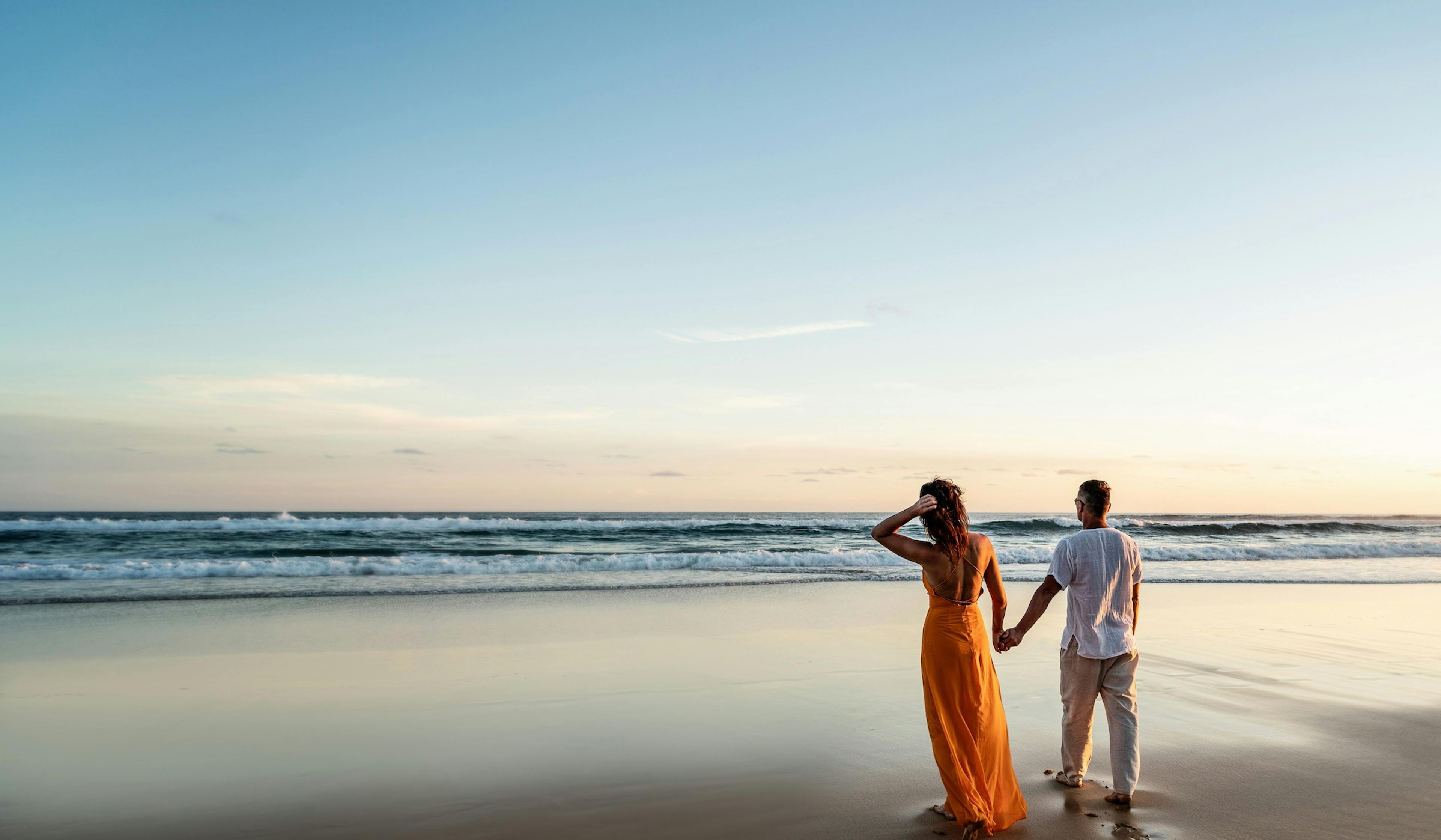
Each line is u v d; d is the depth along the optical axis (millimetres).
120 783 4625
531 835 3939
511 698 6535
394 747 5305
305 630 9477
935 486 4297
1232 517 80812
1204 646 8922
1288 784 4641
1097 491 4555
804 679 7246
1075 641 4516
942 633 4133
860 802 4402
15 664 7633
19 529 23953
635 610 11312
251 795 4445
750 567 18391
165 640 8844
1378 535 34500
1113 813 4207
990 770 4031
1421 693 6848
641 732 5672
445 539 26125
